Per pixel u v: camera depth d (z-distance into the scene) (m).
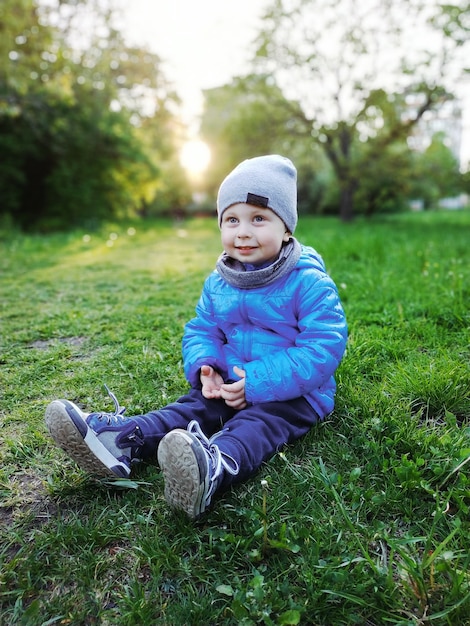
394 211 28.84
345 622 1.10
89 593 1.18
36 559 1.26
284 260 1.70
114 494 1.52
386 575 1.17
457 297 3.33
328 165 30.69
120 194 15.45
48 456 1.72
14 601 1.18
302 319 1.69
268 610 1.10
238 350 1.79
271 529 1.32
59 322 3.38
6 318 3.55
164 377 2.35
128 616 1.11
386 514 1.40
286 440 1.63
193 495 1.27
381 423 1.78
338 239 7.11
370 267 4.66
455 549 1.25
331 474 1.50
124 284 4.74
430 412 1.94
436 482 1.50
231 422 1.58
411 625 1.06
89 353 2.79
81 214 14.15
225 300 1.80
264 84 17.72
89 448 1.42
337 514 1.39
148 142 17.48
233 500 1.45
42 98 12.37
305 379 1.60
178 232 12.91
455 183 18.56
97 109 14.02
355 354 2.40
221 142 20.05
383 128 17.53
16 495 1.52
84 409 2.09
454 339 2.64
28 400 2.19
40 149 13.63
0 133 12.88
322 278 1.71
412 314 3.14
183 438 1.25
